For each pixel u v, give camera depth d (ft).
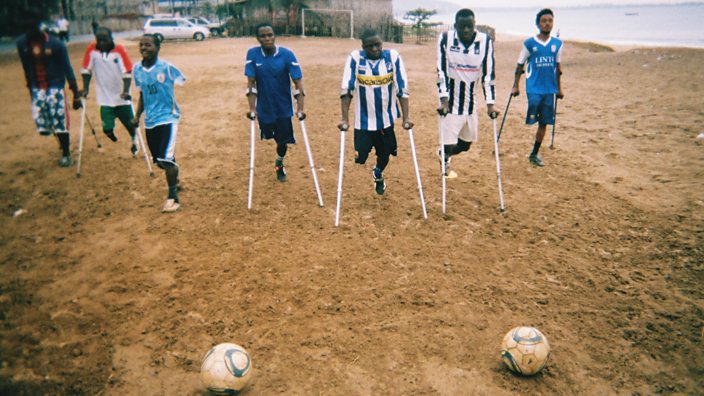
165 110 19.07
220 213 19.57
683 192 20.12
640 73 48.96
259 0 120.78
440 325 12.77
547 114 23.22
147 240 17.51
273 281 14.83
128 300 14.02
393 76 17.61
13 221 19.12
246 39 112.16
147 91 18.76
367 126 18.20
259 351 11.94
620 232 17.35
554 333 12.39
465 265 15.52
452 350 11.89
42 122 23.77
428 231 17.79
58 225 18.81
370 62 17.37
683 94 36.99
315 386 10.85
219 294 14.23
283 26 119.65
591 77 48.49
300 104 19.61
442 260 15.84
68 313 13.48
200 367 11.48
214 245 17.06
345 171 23.82
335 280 14.83
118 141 29.48
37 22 22.49
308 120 33.68
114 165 25.26
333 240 17.26
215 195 21.33
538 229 17.79
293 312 13.39
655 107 33.71
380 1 113.50
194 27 111.45
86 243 17.39
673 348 11.78
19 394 10.74
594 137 28.04
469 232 17.66
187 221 18.94
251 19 123.34
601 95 38.96
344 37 115.24
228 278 15.02
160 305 13.78
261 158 26.02
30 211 19.99
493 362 11.52
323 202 20.38
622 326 12.60
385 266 15.56
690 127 28.45
